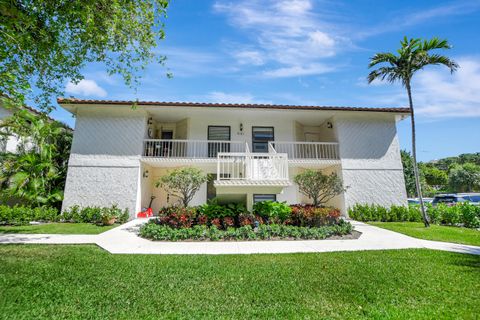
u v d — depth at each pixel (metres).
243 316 3.12
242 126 15.28
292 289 3.98
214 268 5.00
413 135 11.38
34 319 3.00
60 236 8.14
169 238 7.83
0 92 5.35
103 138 12.69
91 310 3.23
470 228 10.79
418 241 7.93
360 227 10.36
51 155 13.00
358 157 13.69
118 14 6.33
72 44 7.05
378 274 4.71
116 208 11.52
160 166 14.45
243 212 9.69
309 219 9.32
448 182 40.53
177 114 14.16
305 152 15.56
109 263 5.25
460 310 3.30
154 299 3.58
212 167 14.40
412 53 10.73
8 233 8.58
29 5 5.48
